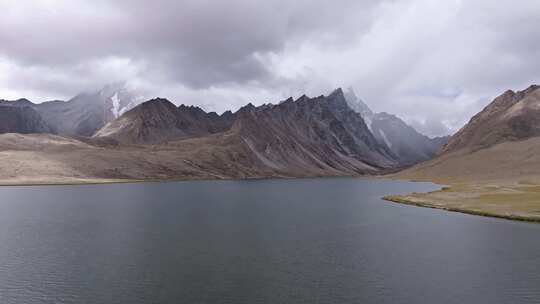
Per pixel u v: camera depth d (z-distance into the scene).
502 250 60.94
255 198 156.50
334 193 189.38
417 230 78.31
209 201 139.75
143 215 99.12
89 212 103.94
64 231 75.62
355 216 98.88
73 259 55.28
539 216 91.19
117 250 60.53
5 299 41.41
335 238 70.12
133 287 44.62
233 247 62.72
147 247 62.44
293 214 103.00
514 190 148.38
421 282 46.47
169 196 159.88
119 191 186.88
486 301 40.94
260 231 76.56
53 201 133.50
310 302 40.72
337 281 46.69
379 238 69.88
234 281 46.56
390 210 112.00
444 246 63.66
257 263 53.62
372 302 40.72
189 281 46.53
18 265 52.56
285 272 49.88
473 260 55.12
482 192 146.50
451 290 43.88
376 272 49.88
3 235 71.56
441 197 138.75
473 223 86.25
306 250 61.00
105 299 41.41
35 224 83.88
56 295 42.41
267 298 41.66
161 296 42.12
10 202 129.38
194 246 63.19
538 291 43.62
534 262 54.44
